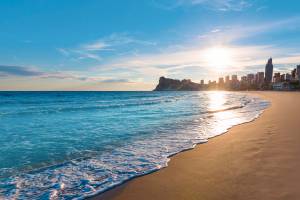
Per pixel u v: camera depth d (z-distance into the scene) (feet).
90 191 18.81
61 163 26.84
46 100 202.49
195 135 41.68
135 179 20.80
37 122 62.95
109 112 90.27
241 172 21.01
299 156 24.88
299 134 36.42
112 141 38.50
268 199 15.52
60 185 20.34
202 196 16.69
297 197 15.62
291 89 612.29
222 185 18.39
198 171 22.11
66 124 58.70
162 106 122.42
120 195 17.72
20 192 19.20
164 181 20.03
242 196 16.20
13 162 27.63
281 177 19.21
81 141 38.78
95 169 24.31
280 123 49.14
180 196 16.97
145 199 16.85
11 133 46.78
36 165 26.40
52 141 39.01
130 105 132.16
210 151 29.60
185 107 113.91
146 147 33.60
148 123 58.90
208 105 127.85
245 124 51.65
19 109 106.01
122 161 26.86
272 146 29.84
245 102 149.79
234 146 31.50
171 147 32.91
